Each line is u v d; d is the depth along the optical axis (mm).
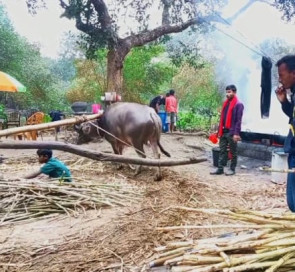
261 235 2781
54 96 25547
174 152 10672
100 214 5219
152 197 5918
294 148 3584
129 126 7469
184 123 17266
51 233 4586
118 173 7781
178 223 4535
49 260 3775
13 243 4270
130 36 14398
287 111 3705
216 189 6523
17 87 11281
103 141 10898
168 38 16359
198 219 4691
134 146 7555
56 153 10211
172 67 22609
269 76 5844
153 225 4508
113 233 4383
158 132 7594
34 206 5371
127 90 20422
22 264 3703
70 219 5070
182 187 6551
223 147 7961
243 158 9977
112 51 14102
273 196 6105
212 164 9258
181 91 25047
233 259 2662
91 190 5852
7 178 5949
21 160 9523
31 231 4672
